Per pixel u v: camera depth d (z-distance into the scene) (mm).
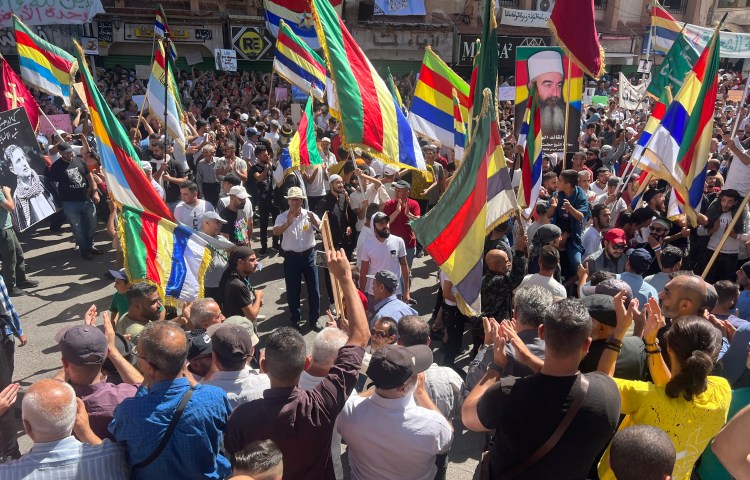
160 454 2732
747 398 3223
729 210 7816
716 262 8102
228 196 8078
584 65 8109
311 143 8898
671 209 7684
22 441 4926
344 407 2979
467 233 4434
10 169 6645
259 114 17844
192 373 3934
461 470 4742
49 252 9852
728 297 4746
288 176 9273
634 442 2166
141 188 5566
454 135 8562
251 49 26516
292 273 7172
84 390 3279
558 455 2434
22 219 6719
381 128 5141
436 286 8969
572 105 9531
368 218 7672
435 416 2975
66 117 11938
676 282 4105
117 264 7555
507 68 30281
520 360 2914
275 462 2264
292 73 11234
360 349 2947
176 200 9531
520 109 9812
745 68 34875
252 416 2699
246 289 5570
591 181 10664
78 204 9227
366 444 2914
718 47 6613
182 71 27516
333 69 4977
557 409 2420
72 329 3328
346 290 3020
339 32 5148
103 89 21578
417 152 5453
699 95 6812
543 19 30125
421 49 28875
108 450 2729
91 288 8422
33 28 19766
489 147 4461
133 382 3609
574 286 7148
